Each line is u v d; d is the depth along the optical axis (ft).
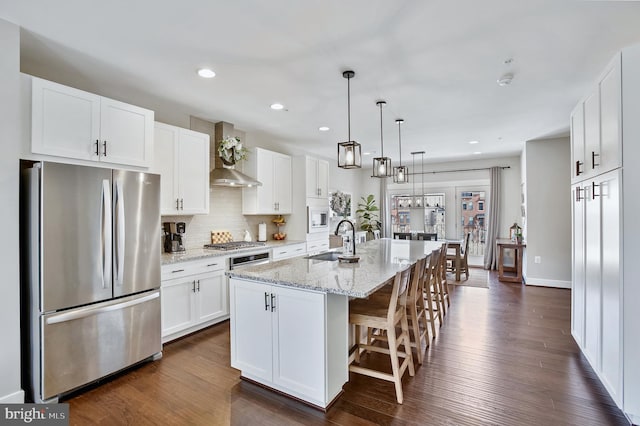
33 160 7.32
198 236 13.56
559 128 15.35
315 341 6.82
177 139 11.62
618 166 6.49
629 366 6.37
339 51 7.95
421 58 8.32
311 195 17.37
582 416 6.63
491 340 10.53
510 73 9.23
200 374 8.45
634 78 6.31
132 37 7.30
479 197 24.45
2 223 6.66
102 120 8.57
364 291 6.24
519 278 19.10
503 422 6.44
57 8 6.22
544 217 17.94
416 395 7.40
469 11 6.39
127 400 7.29
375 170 12.93
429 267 10.66
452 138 17.38
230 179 13.17
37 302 7.04
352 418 6.59
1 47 6.64
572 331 9.89
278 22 6.74
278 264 9.39
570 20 6.68
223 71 9.04
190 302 10.94
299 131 15.71
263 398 7.33
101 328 7.94
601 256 7.45
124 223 8.45
